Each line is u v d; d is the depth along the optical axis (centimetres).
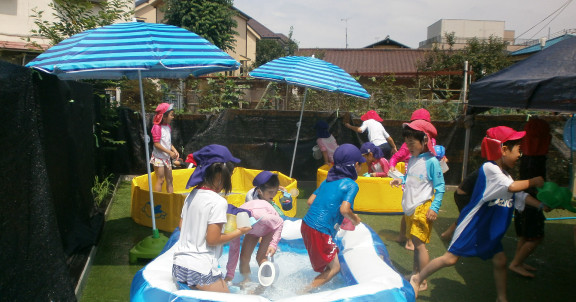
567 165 816
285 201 506
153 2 2756
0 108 279
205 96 1038
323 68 682
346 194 368
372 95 1103
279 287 385
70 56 394
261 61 4228
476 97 457
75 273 411
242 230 323
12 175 289
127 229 586
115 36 430
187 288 304
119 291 407
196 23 2128
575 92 324
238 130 873
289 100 1131
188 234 310
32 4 1410
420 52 3275
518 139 362
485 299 411
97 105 750
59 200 428
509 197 364
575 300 411
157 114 656
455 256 377
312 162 880
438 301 405
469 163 855
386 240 564
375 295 298
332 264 372
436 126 856
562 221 685
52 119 413
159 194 571
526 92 370
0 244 265
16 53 1347
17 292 278
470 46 2648
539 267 495
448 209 730
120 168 895
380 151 696
